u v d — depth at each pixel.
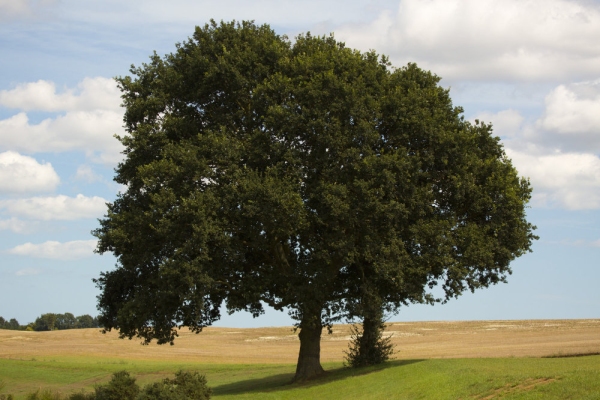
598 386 16.69
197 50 30.30
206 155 28.19
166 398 22.92
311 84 27.61
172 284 26.47
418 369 24.81
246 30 30.97
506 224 28.36
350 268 30.75
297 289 27.98
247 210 26.22
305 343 31.95
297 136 28.09
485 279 29.59
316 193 26.98
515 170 29.73
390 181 26.16
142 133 29.56
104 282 31.80
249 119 29.19
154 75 31.66
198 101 30.55
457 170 28.47
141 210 28.86
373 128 27.80
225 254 27.83
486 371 21.55
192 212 26.22
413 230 26.92
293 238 29.78
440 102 30.30
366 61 30.17
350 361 32.47
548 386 17.67
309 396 26.05
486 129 30.80
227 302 29.41
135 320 28.67
